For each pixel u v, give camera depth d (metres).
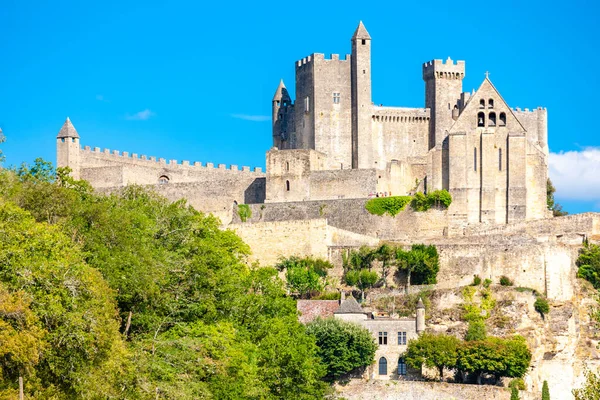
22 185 166.25
